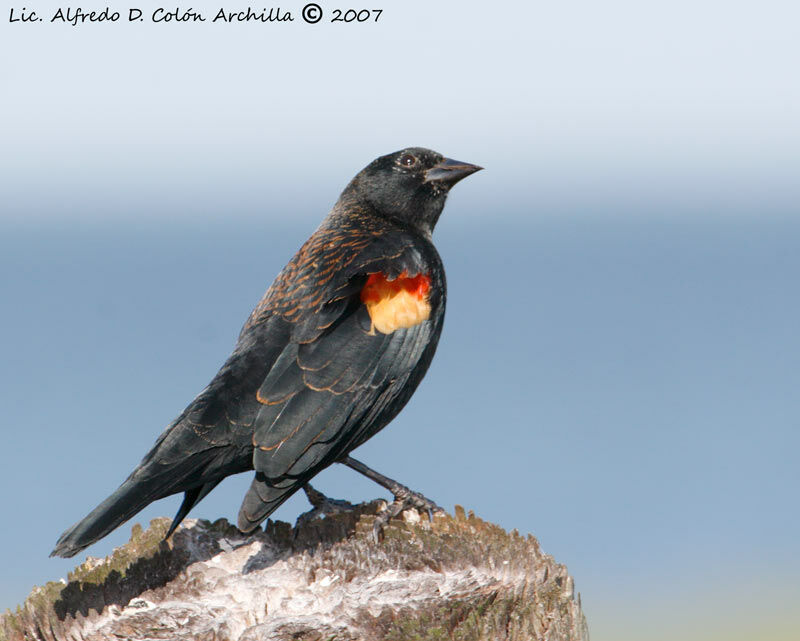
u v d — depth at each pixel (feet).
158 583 14.57
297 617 13.57
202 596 14.37
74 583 14.16
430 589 13.75
